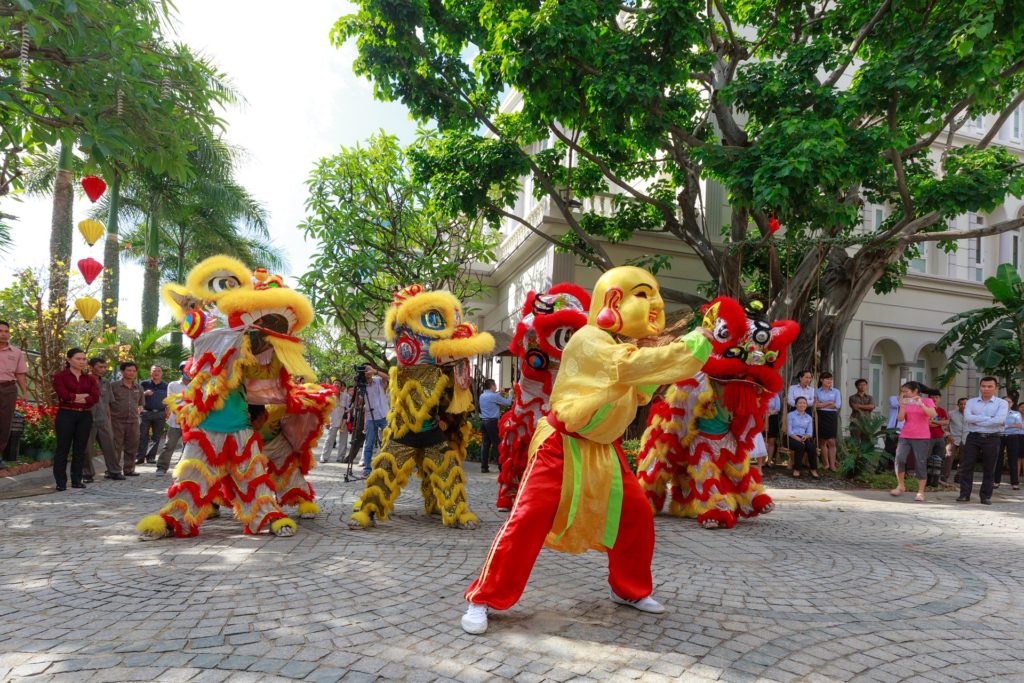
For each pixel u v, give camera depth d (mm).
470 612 3463
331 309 15344
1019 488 12820
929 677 3074
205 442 5688
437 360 6539
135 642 3174
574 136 12812
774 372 6938
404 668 2941
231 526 6172
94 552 5012
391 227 16203
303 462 6734
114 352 15906
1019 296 16234
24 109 7180
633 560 3826
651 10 10672
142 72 7859
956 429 13141
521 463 7293
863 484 11773
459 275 17484
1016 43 9992
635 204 15977
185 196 23312
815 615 3967
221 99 8586
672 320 14625
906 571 5266
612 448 3754
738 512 7406
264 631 3350
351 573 4520
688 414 7297
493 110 13664
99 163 7824
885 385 20531
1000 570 5441
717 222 17562
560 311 5879
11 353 9172
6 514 6672
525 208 21234
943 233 12734
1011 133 20750
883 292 16188
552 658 3111
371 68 12516
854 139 10070
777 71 10766
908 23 10648
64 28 6973
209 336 5742
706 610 3967
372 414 11469
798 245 12547
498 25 11016
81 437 8727
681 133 11938
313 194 15422
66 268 14625
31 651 3055
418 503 7895
